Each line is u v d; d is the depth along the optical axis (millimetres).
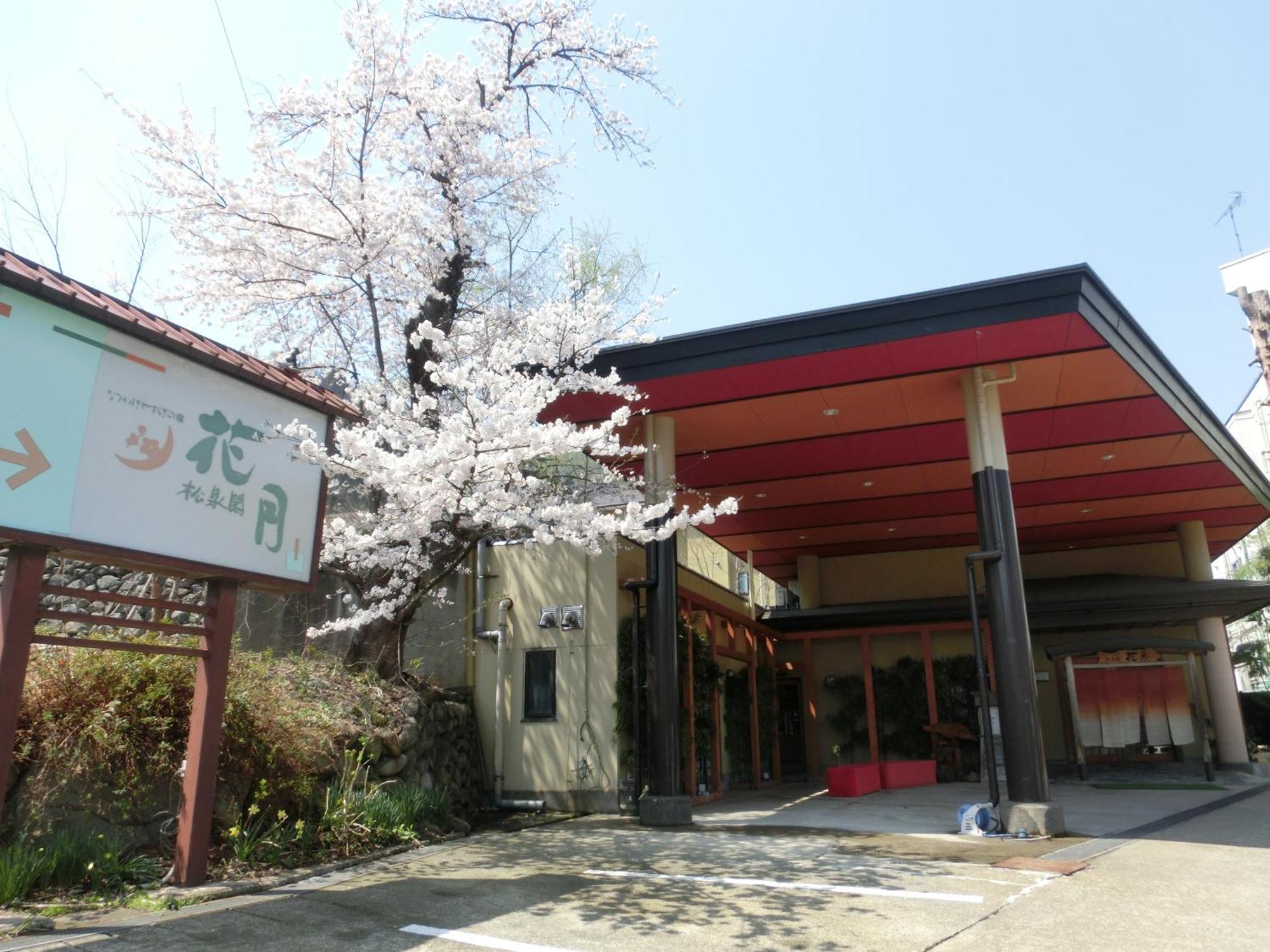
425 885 6348
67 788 6066
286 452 6797
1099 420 11523
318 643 11445
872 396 10648
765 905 5754
